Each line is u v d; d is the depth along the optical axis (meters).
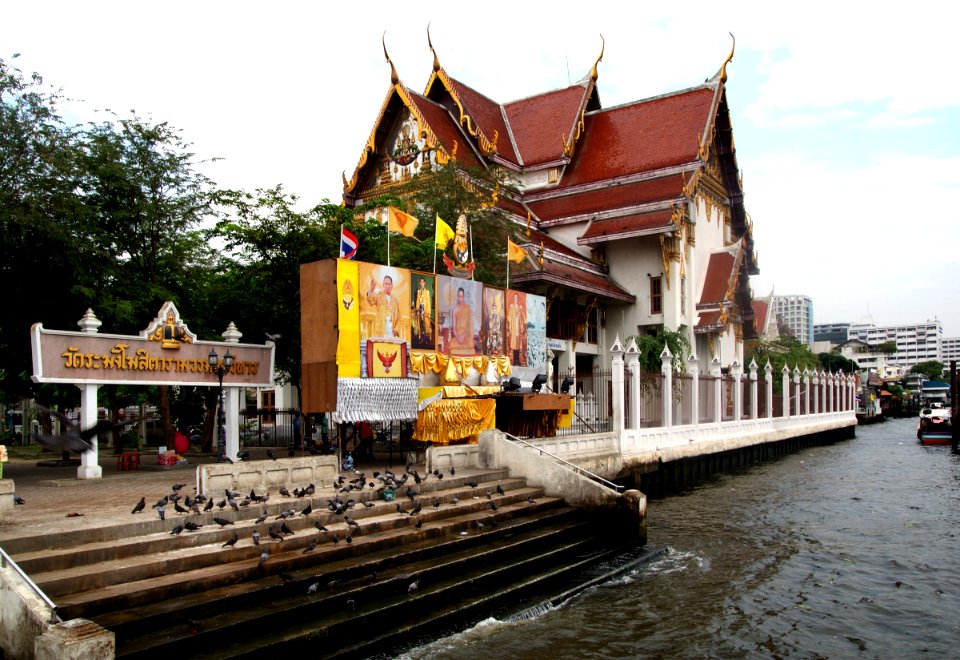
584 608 14.28
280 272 27.08
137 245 25.78
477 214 32.88
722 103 49.69
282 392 45.19
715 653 12.37
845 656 12.40
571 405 27.00
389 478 16.23
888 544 19.78
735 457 38.44
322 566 12.40
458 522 15.59
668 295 43.38
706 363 46.59
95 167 24.28
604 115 52.56
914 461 42.19
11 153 21.75
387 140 45.00
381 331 21.12
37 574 10.27
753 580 16.31
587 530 18.47
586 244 44.34
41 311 23.83
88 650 8.30
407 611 12.20
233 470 15.30
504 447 20.70
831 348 161.25
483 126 49.62
